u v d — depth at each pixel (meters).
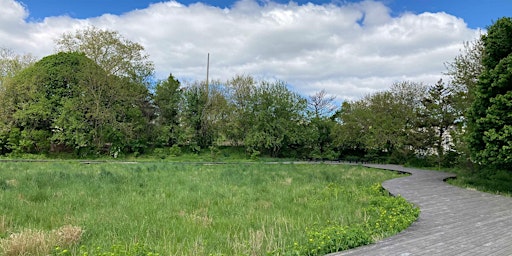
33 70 31.78
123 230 6.79
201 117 37.22
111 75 32.59
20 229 6.57
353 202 10.27
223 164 27.62
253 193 11.94
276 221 7.63
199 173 18.81
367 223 7.12
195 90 37.88
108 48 33.16
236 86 38.47
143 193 11.48
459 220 7.81
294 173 19.88
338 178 17.30
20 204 8.83
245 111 37.47
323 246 5.47
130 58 33.94
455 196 11.34
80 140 30.55
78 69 32.59
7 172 16.48
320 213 8.70
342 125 35.94
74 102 30.94
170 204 9.57
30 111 29.86
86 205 9.23
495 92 13.06
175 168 21.58
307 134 37.94
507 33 13.24
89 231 6.69
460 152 18.17
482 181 15.21
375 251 5.50
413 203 9.90
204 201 10.12
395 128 31.05
